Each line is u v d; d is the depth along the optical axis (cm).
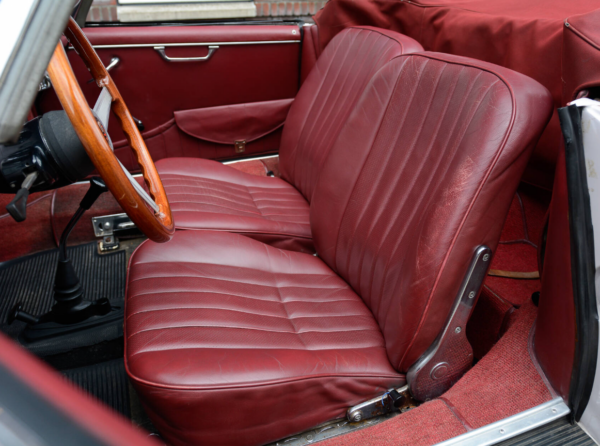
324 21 191
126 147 185
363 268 117
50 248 182
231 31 183
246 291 116
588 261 80
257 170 201
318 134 166
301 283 126
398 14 167
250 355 92
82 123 70
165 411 84
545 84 112
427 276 90
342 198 125
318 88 175
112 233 186
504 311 114
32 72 42
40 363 31
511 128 84
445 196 89
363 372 98
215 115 193
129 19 176
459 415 91
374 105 122
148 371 85
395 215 108
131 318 101
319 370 94
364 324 113
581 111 78
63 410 29
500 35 125
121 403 126
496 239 90
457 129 94
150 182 108
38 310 155
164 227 88
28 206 174
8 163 80
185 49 179
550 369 94
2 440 28
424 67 111
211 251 123
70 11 45
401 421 92
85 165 86
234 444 91
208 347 93
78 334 144
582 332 82
